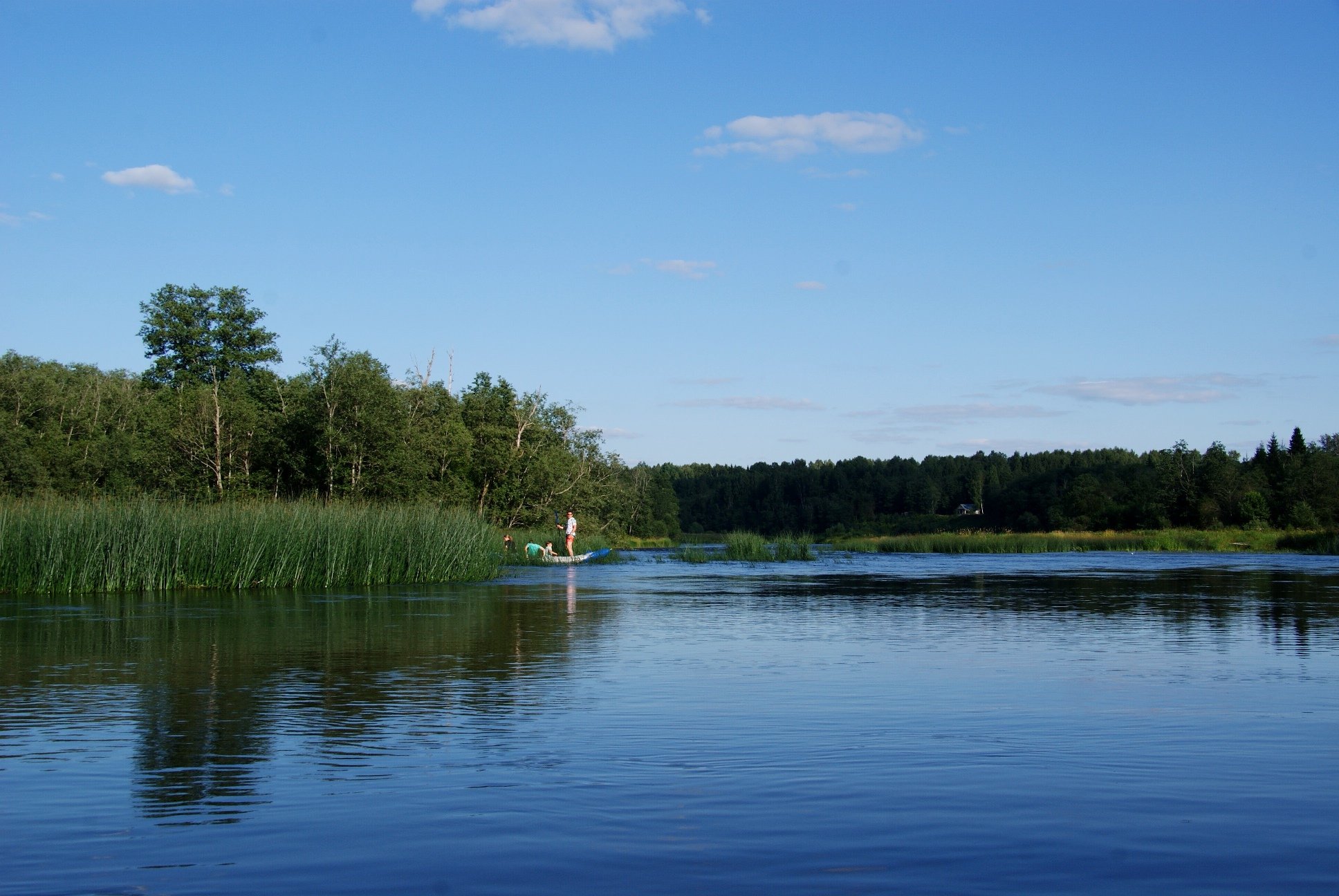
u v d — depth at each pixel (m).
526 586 28.59
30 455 51.53
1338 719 9.56
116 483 48.56
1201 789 7.17
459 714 9.76
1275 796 7.01
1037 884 5.37
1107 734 8.90
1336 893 5.26
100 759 8.02
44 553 24.41
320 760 7.99
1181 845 5.99
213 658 13.60
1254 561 47.97
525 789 7.16
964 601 23.16
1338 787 7.24
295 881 5.41
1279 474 99.75
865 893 5.24
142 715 9.75
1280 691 11.05
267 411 49.66
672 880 5.42
